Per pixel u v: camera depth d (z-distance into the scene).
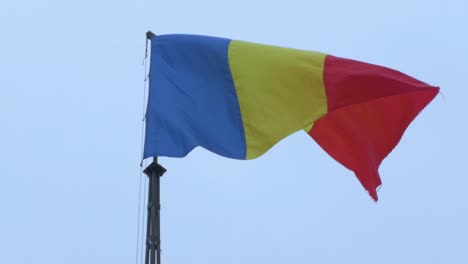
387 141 16.67
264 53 16.69
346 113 16.69
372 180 16.66
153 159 15.00
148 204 14.02
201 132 16.02
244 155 15.92
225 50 16.77
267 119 16.16
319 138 16.92
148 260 13.48
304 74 16.28
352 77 16.00
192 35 17.08
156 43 16.97
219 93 16.48
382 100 16.48
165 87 16.39
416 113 16.38
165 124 15.80
